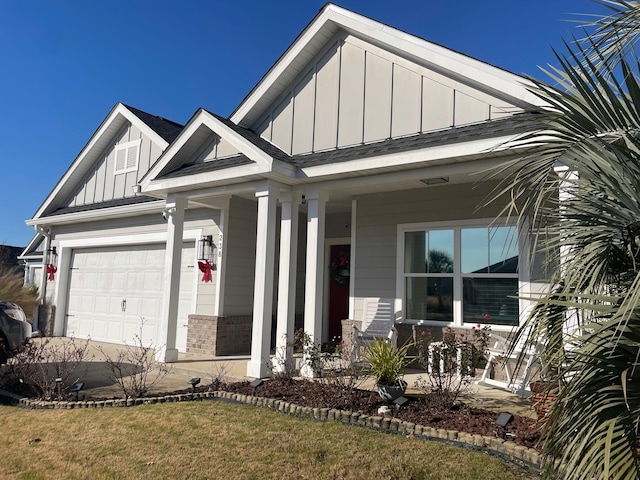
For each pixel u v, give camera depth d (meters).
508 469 3.90
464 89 6.94
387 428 4.92
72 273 14.37
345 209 10.61
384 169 7.08
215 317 10.23
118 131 13.99
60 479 3.76
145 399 6.05
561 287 2.87
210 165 8.61
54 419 5.33
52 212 15.05
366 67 7.98
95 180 14.38
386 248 8.80
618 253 2.74
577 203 2.87
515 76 6.29
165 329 9.12
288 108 8.86
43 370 6.95
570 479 2.22
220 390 6.50
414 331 8.28
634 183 2.52
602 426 2.15
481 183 7.77
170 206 9.32
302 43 8.45
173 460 4.11
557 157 3.01
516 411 5.29
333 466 3.97
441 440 4.57
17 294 13.22
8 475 3.84
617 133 2.65
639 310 2.30
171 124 14.66
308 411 5.40
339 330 11.09
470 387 6.50
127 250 12.88
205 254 10.70
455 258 8.10
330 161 7.43
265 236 7.79
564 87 2.99
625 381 2.04
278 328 7.93
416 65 7.43
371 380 7.13
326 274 11.38
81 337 13.59
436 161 6.57
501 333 7.40
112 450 4.36
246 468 3.94
